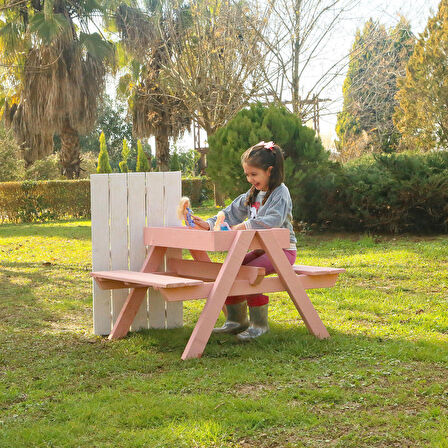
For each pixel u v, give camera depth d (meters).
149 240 4.09
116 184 4.11
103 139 24.48
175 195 4.31
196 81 17.97
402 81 18.69
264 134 10.70
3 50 18.92
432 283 6.00
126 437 2.21
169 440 2.17
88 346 3.75
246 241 3.46
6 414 2.52
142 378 3.02
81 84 19.75
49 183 19.00
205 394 2.70
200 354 3.36
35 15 18.55
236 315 3.96
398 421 2.33
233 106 17.19
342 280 6.38
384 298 5.29
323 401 2.59
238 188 10.84
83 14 19.98
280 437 2.20
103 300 4.09
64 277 6.89
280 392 2.69
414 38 17.94
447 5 17.30
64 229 14.17
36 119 20.23
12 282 6.55
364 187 10.67
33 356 3.50
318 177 10.95
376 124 22.39
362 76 16.62
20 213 18.67
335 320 4.40
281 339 3.71
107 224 4.08
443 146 17.56
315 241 10.43
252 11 15.72
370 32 15.85
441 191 10.25
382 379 2.90
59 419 2.43
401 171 10.64
